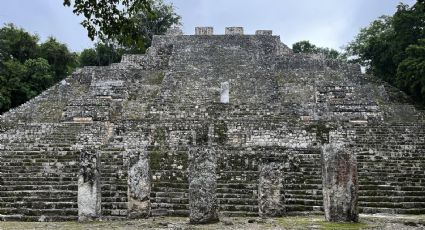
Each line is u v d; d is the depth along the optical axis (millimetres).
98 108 30219
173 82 34969
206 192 13531
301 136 25031
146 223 13461
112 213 16219
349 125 25344
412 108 32625
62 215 15836
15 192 17469
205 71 36969
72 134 25703
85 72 37469
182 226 12797
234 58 39594
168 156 20984
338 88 32844
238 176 19109
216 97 33000
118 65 40875
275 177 15766
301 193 18000
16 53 47688
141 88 35625
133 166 15109
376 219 13914
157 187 18344
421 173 19484
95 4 10578
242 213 16281
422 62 32719
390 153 21828
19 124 26828
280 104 30219
